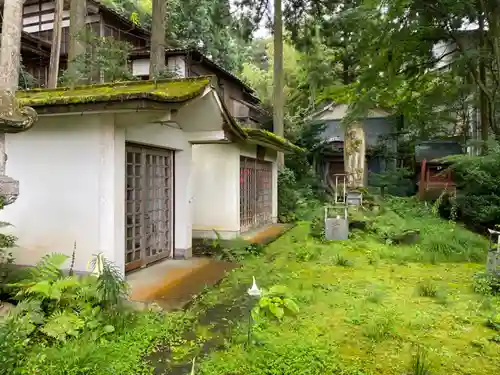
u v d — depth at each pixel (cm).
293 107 2131
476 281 522
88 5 1437
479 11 1036
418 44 1123
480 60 1098
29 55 1455
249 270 597
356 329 373
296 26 1495
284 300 418
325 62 1518
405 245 808
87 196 484
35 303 329
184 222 657
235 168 873
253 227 1035
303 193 1519
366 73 1177
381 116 2055
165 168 639
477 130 1719
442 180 1534
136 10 1861
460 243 791
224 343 331
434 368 300
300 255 709
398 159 1955
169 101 431
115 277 395
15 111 345
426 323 388
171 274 546
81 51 1049
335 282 540
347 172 1500
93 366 277
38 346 303
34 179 506
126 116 468
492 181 1037
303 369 289
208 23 1784
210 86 521
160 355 312
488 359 317
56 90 556
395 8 1012
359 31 1144
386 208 1182
